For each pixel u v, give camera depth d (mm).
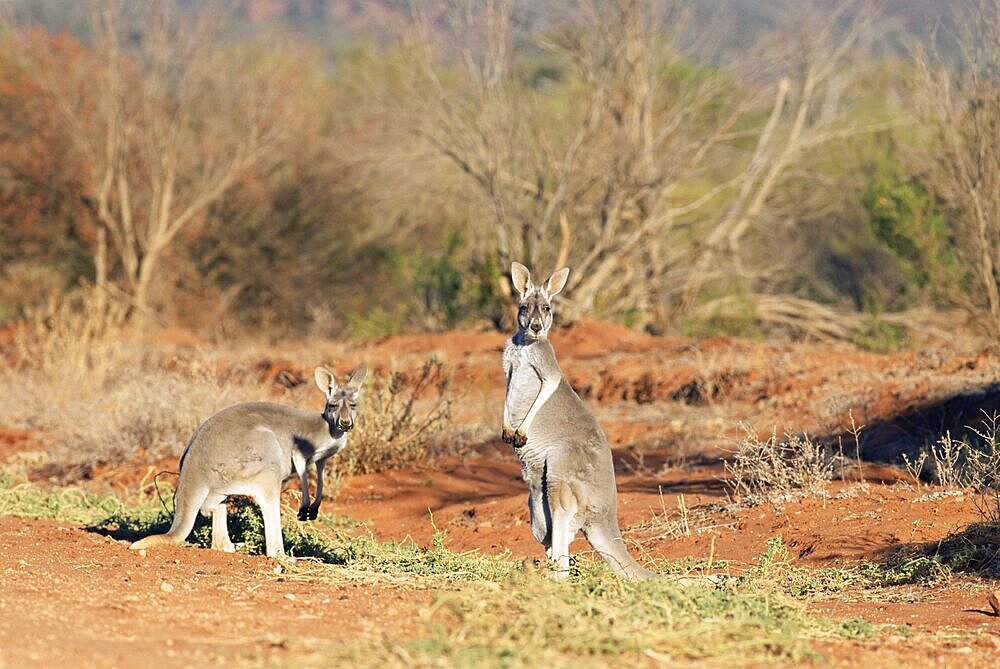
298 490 12188
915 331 26391
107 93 31688
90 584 7281
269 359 20750
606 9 26562
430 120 28047
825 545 9242
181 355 21141
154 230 31141
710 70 28797
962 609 7457
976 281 20000
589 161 26125
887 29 31469
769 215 30859
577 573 7621
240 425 8922
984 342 18766
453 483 12844
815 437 13234
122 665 5258
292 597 7004
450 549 10281
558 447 7695
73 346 19750
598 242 25594
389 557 8906
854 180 31469
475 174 26688
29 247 32531
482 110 26297
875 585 8242
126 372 18891
